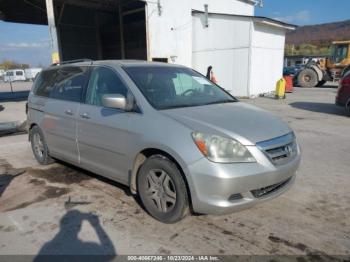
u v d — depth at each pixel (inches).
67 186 174.4
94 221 135.4
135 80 148.8
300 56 1734.7
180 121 125.7
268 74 727.7
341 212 141.7
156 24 664.4
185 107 142.8
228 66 684.1
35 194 164.7
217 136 117.1
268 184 120.0
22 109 514.6
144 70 160.2
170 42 697.6
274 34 718.5
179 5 701.3
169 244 117.9
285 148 128.6
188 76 175.2
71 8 869.2
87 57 953.5
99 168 161.0
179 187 123.0
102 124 151.0
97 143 156.5
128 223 133.1
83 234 125.6
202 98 161.5
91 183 177.9
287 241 119.2
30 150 253.9
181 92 159.5
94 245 118.0
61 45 868.6
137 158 138.3
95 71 168.4
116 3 824.9
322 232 125.4
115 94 143.0
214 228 128.6
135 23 874.8
